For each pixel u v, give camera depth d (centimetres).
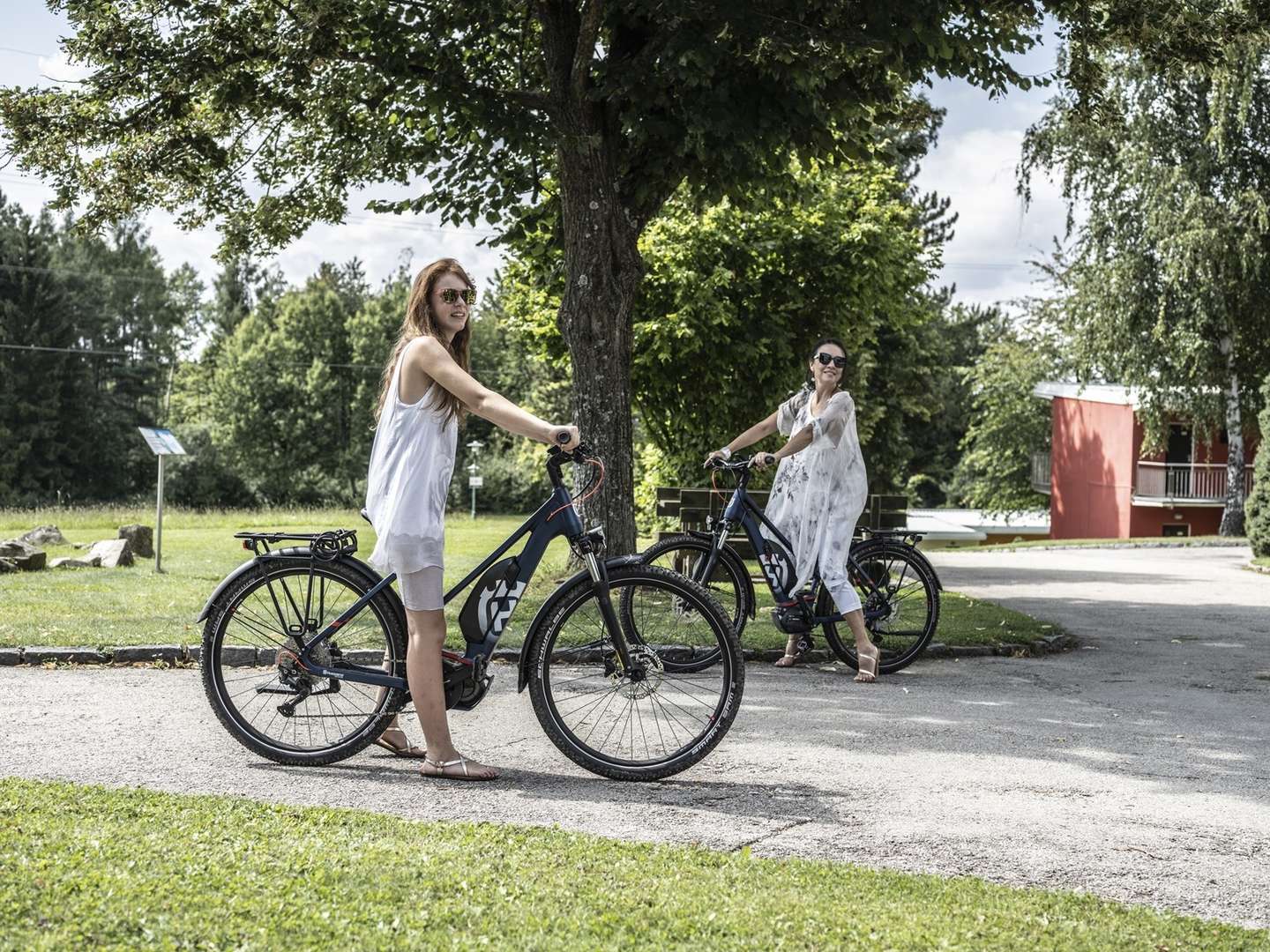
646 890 318
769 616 936
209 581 1256
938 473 6253
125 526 1656
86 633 786
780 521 734
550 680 475
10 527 2806
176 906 288
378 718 483
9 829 344
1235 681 745
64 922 276
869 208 1783
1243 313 3028
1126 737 570
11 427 5741
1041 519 5234
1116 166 2903
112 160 1177
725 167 1042
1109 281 3012
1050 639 876
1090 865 374
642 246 1698
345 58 1019
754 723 585
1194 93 2950
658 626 483
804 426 713
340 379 7006
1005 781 479
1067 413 4372
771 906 309
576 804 428
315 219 1305
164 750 499
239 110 1115
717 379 1706
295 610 486
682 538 736
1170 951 292
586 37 962
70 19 1051
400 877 318
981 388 4988
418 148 1120
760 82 993
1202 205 2864
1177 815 434
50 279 5875
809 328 1767
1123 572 1745
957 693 682
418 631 463
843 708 629
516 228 1206
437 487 463
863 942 287
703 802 436
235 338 7138
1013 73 1058
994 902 324
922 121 1193
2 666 708
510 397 6475
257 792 435
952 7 980
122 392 6525
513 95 1005
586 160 1044
